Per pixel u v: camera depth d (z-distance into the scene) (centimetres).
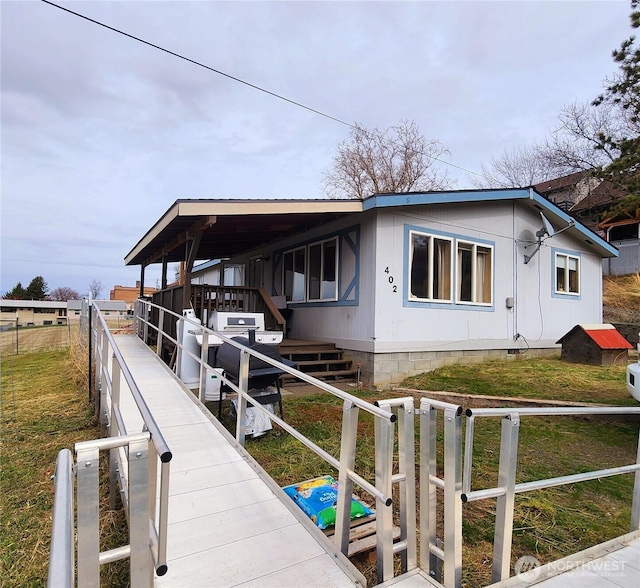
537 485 198
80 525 131
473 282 810
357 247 720
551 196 2144
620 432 445
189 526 222
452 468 180
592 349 815
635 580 197
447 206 774
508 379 677
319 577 186
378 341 673
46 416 500
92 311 613
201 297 712
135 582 142
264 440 407
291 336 921
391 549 186
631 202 756
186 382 552
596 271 1099
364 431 438
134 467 142
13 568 221
